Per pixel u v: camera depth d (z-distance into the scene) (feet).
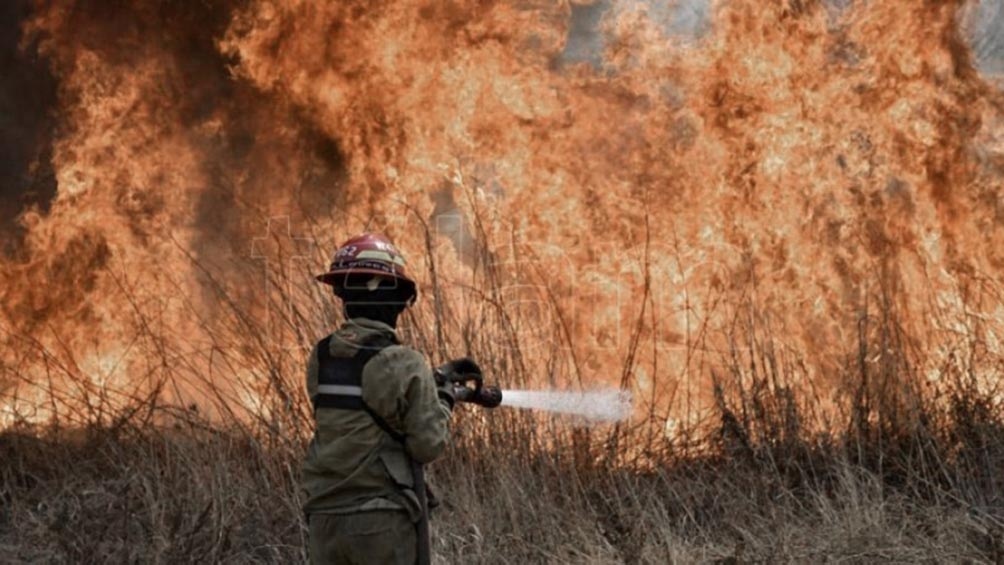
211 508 37.81
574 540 36.45
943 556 33.96
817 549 34.78
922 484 39.04
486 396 27.71
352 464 25.61
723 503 38.11
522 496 37.63
